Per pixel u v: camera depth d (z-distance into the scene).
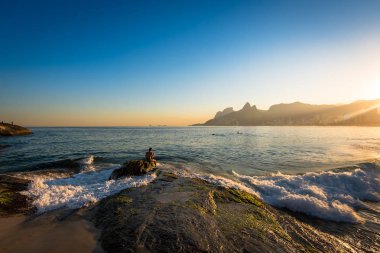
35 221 8.80
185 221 8.31
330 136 70.69
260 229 8.27
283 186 14.62
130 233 7.50
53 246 7.09
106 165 21.00
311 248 7.57
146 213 8.98
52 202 10.56
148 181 14.08
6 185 12.89
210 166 21.62
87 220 8.94
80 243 7.27
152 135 83.81
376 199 13.20
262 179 16.38
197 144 45.56
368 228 9.55
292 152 32.59
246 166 21.98
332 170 19.22
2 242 7.27
